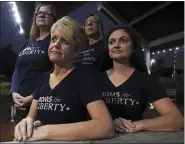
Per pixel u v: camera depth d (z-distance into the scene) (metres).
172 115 1.17
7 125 2.02
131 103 1.28
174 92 2.04
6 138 1.73
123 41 1.33
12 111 2.04
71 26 1.06
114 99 1.30
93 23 2.13
